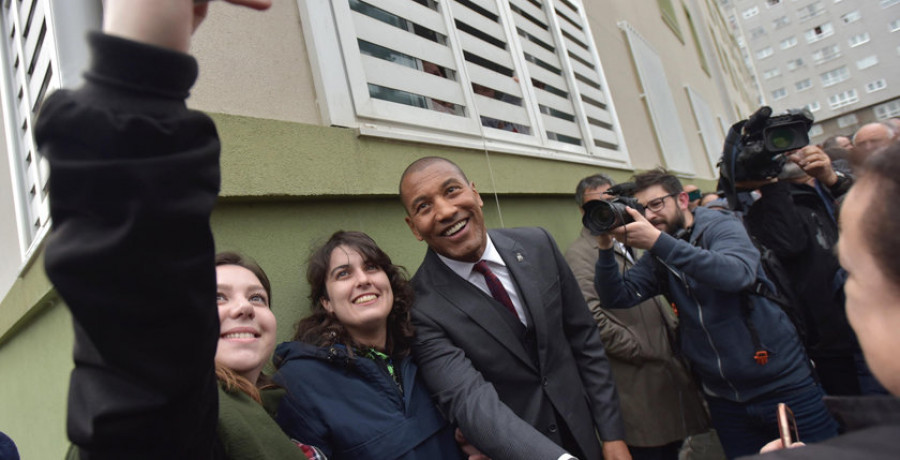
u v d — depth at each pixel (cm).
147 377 49
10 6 218
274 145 175
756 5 3634
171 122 48
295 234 185
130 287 46
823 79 3362
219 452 89
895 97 3038
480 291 177
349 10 221
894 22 3042
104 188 44
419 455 148
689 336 214
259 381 133
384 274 165
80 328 53
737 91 1627
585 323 200
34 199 196
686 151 675
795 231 226
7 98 216
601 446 190
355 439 142
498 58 324
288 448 104
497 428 142
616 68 543
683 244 189
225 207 164
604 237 212
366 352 158
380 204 222
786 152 222
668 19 859
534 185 318
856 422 58
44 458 188
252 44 185
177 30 51
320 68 202
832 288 227
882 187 57
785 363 195
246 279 131
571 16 459
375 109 219
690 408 249
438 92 262
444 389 157
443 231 175
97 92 47
